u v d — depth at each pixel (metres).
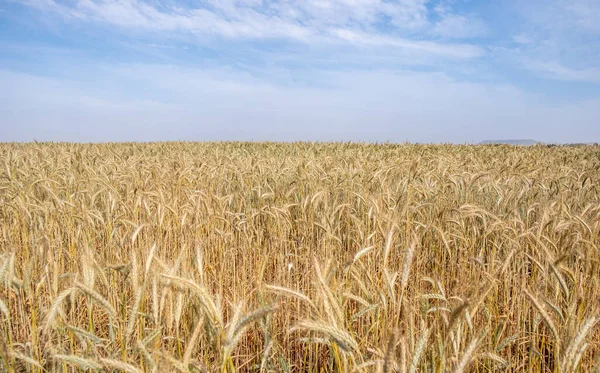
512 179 7.30
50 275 3.73
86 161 9.45
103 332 3.78
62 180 7.95
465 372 2.74
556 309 2.50
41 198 7.00
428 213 5.72
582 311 2.62
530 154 18.23
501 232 4.85
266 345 2.62
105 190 6.36
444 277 4.92
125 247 5.13
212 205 6.55
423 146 25.30
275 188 7.27
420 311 3.02
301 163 8.83
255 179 7.84
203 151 18.31
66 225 5.74
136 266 2.21
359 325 3.43
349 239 5.46
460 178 7.21
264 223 6.48
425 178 7.30
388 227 3.90
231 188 7.69
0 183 6.64
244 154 17.88
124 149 20.08
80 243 4.82
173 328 3.12
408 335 2.06
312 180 7.59
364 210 6.01
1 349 2.04
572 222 3.85
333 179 7.24
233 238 5.55
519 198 6.21
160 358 1.76
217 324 2.00
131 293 3.80
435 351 2.14
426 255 5.04
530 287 3.91
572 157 16.64
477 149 24.22
